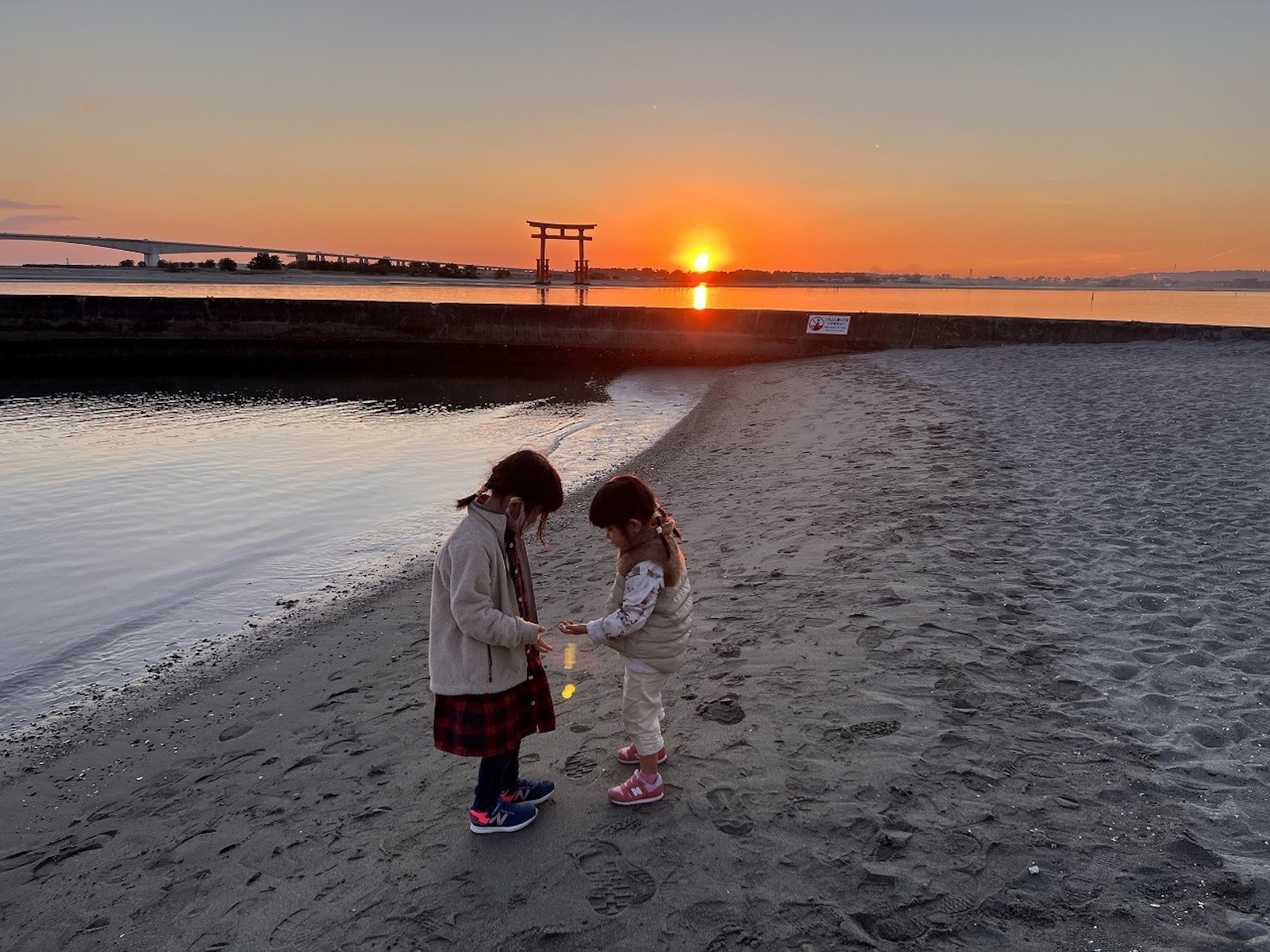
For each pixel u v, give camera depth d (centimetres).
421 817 335
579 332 2948
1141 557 570
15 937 295
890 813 300
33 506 1002
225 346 2916
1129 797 301
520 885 280
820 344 2803
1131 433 1013
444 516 955
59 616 669
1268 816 285
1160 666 406
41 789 418
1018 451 954
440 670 282
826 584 555
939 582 539
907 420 1255
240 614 667
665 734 372
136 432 1549
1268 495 707
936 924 245
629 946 247
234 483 1123
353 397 2156
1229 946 226
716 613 522
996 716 366
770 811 307
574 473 1170
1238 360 1844
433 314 2959
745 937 246
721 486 970
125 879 325
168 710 504
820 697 395
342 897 287
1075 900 249
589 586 644
